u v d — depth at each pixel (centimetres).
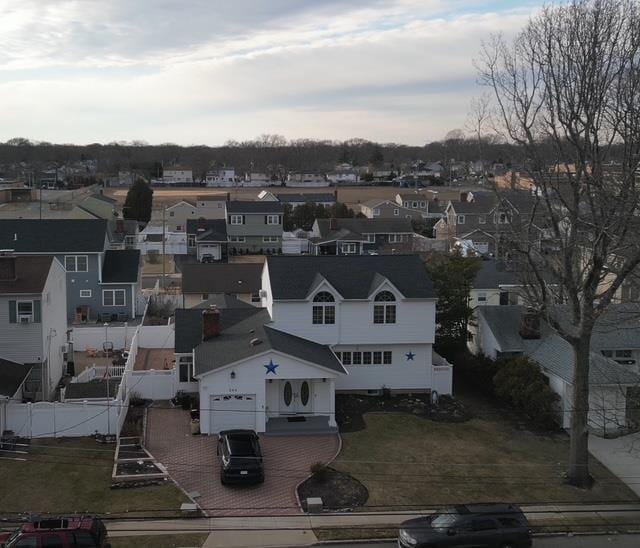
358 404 3875
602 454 3431
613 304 4203
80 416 3275
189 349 3803
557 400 3681
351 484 2930
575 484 3055
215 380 3388
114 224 9062
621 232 2989
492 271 5869
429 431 3562
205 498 2759
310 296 3862
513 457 3297
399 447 3341
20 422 3228
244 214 9981
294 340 3769
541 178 3145
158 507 2653
